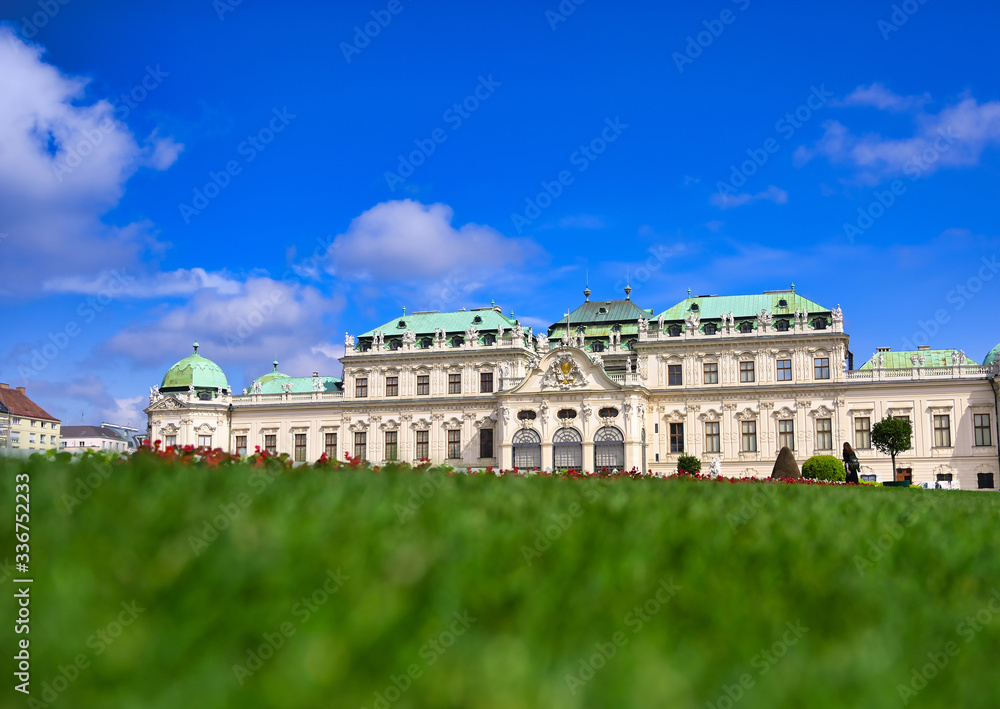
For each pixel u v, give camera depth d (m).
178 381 111.56
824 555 7.65
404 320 108.56
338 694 4.33
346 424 105.50
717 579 6.58
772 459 91.69
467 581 5.98
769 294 97.94
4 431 146.25
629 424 89.25
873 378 90.38
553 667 4.62
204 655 4.66
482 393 101.38
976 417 87.44
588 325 107.00
